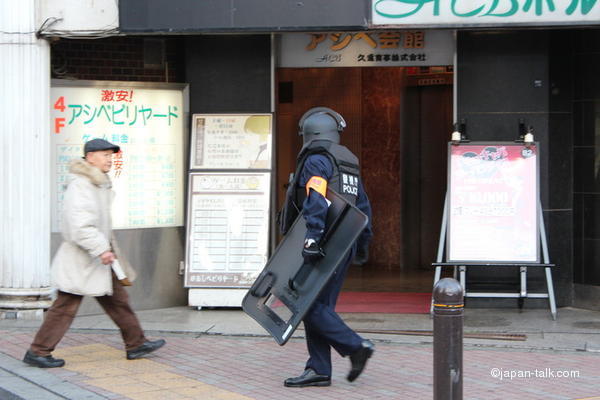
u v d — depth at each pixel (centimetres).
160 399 704
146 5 997
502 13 964
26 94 1027
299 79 1488
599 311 1098
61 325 809
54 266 799
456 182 1048
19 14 1024
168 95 1114
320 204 702
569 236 1123
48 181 1046
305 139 751
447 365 591
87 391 726
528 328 994
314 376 745
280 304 1134
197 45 1135
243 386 749
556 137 1112
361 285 1326
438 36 1137
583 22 954
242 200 1098
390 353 886
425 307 1136
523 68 1104
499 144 1048
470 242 1040
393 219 1496
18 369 804
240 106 1134
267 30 984
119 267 816
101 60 1113
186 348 903
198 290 1091
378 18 976
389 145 1487
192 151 1113
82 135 1074
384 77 1480
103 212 795
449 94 1455
